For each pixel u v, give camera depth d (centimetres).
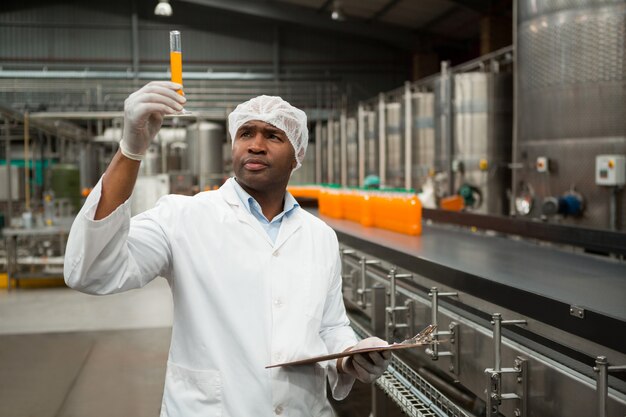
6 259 755
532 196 509
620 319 115
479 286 172
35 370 425
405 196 299
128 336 508
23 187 1081
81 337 506
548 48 483
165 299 646
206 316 129
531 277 171
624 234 230
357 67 1714
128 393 382
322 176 1537
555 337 145
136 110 108
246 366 127
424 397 179
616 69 446
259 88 1667
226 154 1456
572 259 210
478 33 1453
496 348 147
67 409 356
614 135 449
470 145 770
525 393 148
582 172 466
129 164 113
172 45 119
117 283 120
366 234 301
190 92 1609
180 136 1151
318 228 144
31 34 1612
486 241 268
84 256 113
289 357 128
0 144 1369
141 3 1636
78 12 1627
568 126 473
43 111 1248
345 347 140
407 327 219
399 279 239
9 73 1563
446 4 1280
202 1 1440
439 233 307
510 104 770
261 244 132
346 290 305
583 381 127
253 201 135
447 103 775
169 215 133
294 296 132
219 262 130
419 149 909
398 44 1566
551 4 478
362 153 1029
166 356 455
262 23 1675
